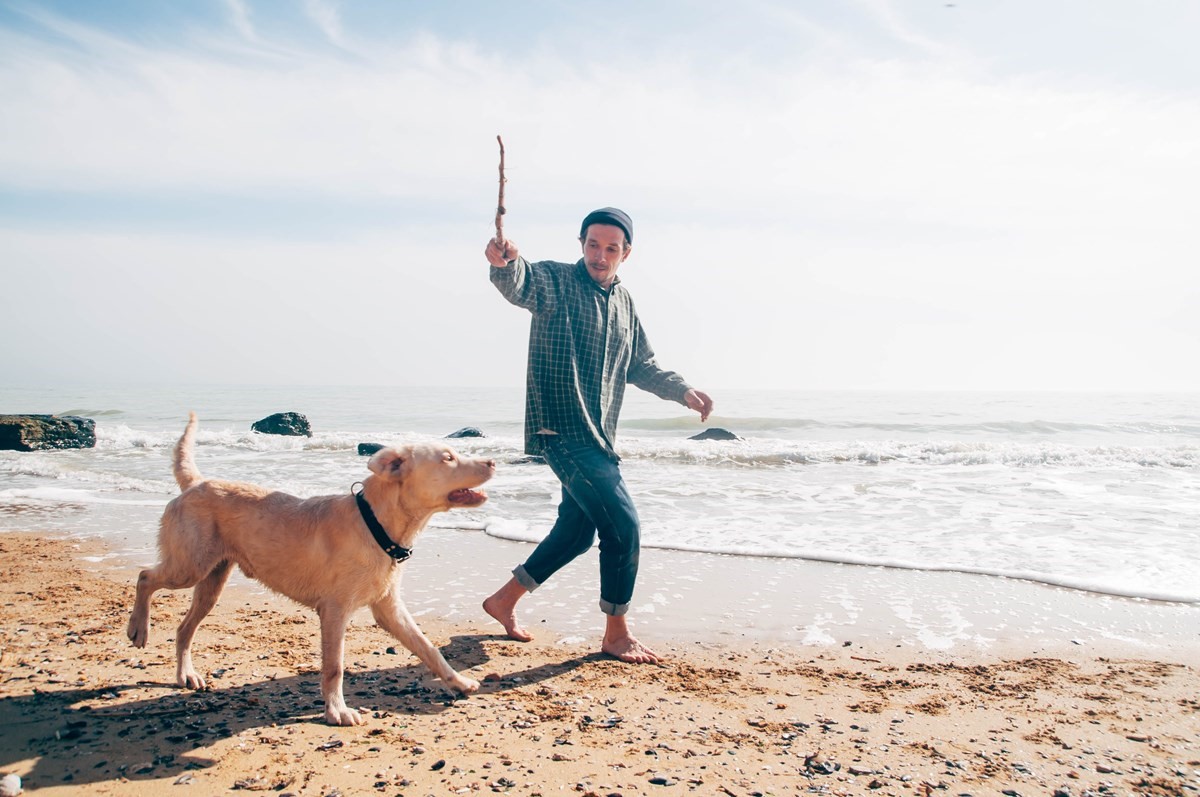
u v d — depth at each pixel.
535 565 5.20
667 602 6.06
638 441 17.88
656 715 3.92
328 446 18.53
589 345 4.71
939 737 3.67
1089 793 3.12
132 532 8.45
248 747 3.39
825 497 10.88
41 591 6.09
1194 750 3.54
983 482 12.37
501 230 4.23
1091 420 28.94
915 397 59.03
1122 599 6.07
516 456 15.73
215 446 18.28
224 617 5.58
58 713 3.69
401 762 3.29
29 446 17.80
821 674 4.59
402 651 4.94
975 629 5.42
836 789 3.12
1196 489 11.57
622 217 4.77
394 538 3.95
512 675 4.53
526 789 3.06
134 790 2.96
